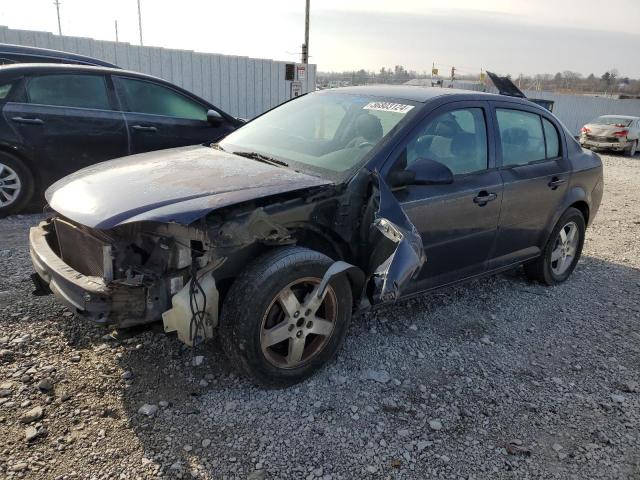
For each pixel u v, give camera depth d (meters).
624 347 3.94
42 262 3.03
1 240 5.20
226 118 7.31
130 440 2.57
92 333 3.44
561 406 3.14
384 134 3.50
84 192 3.03
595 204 5.37
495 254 4.27
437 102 3.78
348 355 3.48
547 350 3.81
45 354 3.18
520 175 4.27
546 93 32.94
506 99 4.39
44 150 6.00
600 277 5.47
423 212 3.50
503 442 2.79
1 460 2.38
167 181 3.03
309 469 2.49
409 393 3.14
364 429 2.79
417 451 2.67
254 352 2.80
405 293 3.61
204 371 3.15
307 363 3.08
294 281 2.86
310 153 3.60
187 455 2.51
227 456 2.52
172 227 2.66
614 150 20.22
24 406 2.73
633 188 11.88
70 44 13.53
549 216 4.69
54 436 2.55
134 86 6.61
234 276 2.94
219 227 2.67
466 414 2.98
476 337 3.90
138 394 2.91
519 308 4.50
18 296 3.88
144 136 6.61
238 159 3.54
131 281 2.62
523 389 3.28
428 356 3.57
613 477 2.60
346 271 3.05
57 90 6.11
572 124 33.91
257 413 2.83
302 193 2.98
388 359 3.48
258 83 16.48
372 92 4.11
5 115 5.74
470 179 3.87
